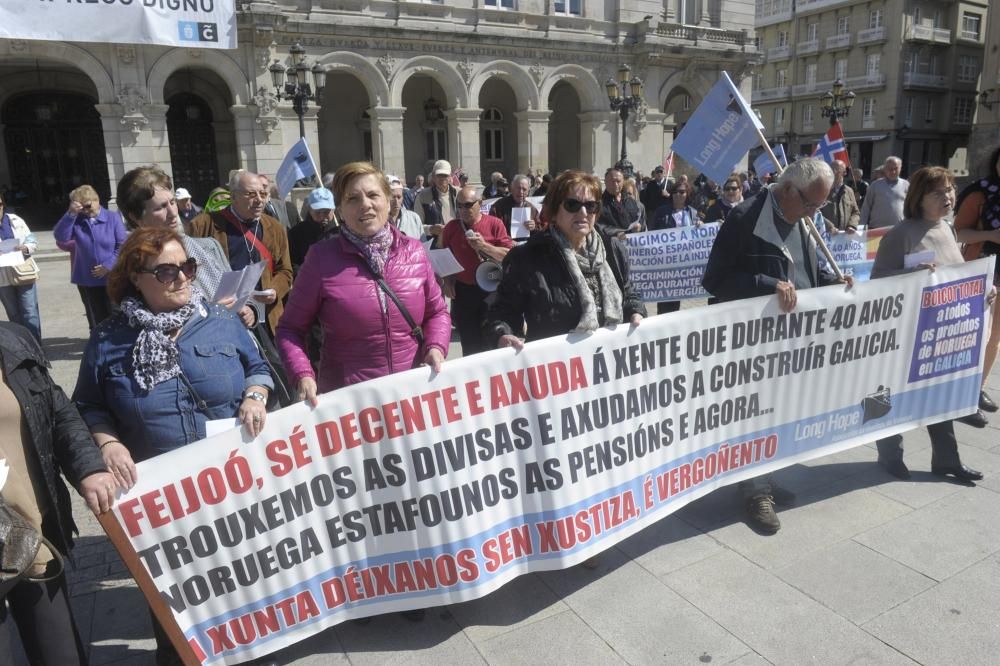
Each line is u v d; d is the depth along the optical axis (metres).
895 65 46.00
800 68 52.97
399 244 2.88
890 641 2.66
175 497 2.28
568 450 2.91
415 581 2.70
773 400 3.47
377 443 2.57
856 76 48.44
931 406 3.96
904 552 3.27
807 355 3.50
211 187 24.94
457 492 2.71
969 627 2.73
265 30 19.17
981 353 4.03
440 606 2.99
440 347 2.79
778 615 2.84
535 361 2.80
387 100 21.75
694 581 3.10
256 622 2.49
